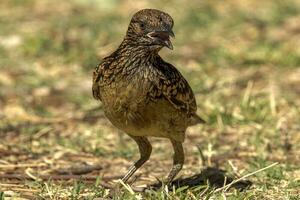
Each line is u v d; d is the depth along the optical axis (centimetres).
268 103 1405
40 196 938
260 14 2194
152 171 1096
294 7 2248
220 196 924
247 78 1630
